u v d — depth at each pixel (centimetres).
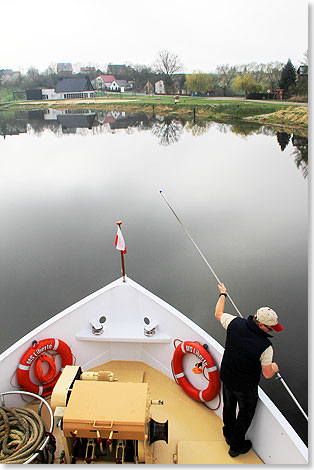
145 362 362
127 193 1591
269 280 823
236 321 257
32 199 1549
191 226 1188
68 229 1198
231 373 252
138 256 988
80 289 836
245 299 754
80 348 351
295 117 2681
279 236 1074
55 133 3328
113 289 358
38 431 268
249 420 264
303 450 233
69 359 336
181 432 297
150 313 355
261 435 270
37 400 320
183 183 1720
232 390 255
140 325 361
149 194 1559
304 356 578
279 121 2742
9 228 1220
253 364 244
